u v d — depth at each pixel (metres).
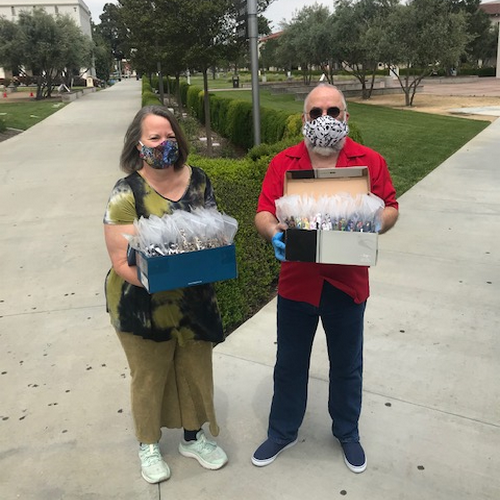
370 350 3.24
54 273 4.70
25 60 31.39
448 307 3.79
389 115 17.66
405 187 7.50
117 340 3.50
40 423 2.66
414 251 4.95
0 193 7.82
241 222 3.50
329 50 25.23
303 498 2.15
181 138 1.95
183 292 1.99
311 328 2.17
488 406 2.69
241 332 3.53
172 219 1.83
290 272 2.08
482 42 50.59
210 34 9.74
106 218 1.93
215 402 2.79
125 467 2.35
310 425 2.59
